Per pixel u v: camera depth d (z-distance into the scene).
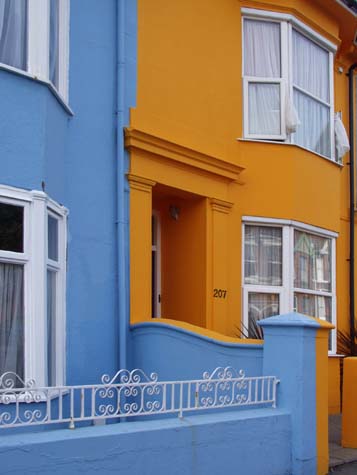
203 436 6.62
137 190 9.64
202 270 10.81
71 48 9.03
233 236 11.31
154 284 11.28
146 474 6.11
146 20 10.21
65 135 8.70
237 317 11.24
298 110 12.40
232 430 6.90
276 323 7.72
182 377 8.73
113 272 9.25
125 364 9.15
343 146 13.27
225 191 11.17
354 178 14.81
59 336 8.31
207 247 10.80
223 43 11.45
